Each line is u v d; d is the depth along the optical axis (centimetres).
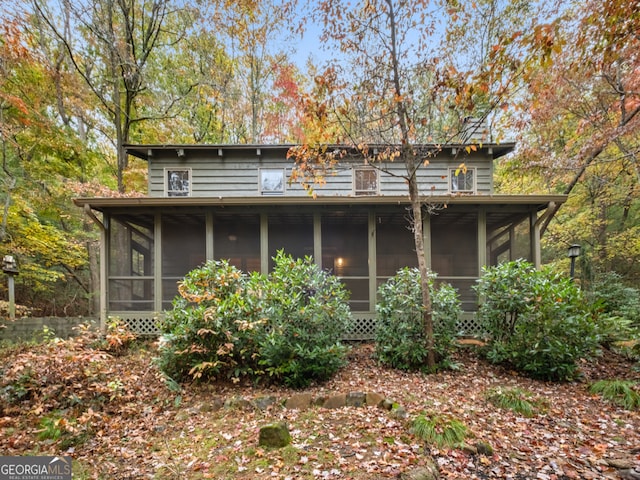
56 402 371
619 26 381
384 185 905
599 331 502
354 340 661
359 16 483
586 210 1067
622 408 355
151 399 402
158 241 681
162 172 909
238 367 440
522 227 706
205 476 249
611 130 686
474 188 888
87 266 1215
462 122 473
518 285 476
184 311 449
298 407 364
